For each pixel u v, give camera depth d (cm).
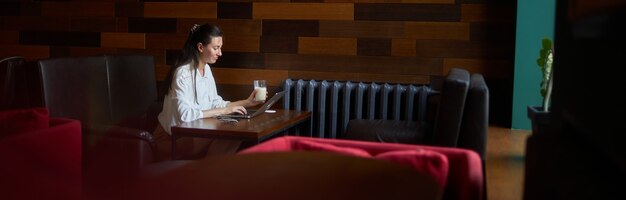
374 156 221
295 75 502
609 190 135
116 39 539
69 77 361
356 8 486
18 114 260
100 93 390
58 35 553
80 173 276
